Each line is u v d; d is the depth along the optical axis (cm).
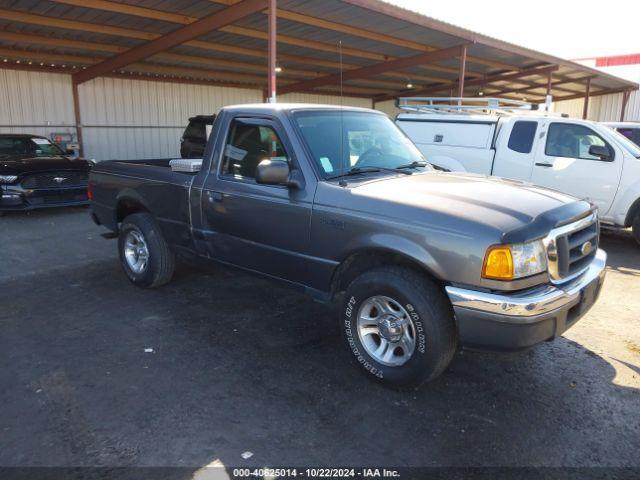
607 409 325
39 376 361
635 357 399
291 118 399
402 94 2595
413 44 1436
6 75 1552
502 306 294
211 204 449
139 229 535
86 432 296
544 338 307
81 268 636
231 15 1059
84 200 1023
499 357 397
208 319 468
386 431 300
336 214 357
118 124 1830
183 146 1550
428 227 316
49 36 1292
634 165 739
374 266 362
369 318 356
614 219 768
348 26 1251
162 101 1941
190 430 299
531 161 828
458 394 342
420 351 324
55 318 470
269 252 412
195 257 491
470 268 301
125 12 1073
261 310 491
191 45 1430
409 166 438
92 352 400
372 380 355
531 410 323
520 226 305
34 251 721
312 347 412
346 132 425
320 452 281
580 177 784
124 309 493
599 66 2762
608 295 549
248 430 300
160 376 362
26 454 277
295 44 1389
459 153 905
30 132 1620
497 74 2005
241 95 2194
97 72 1561
